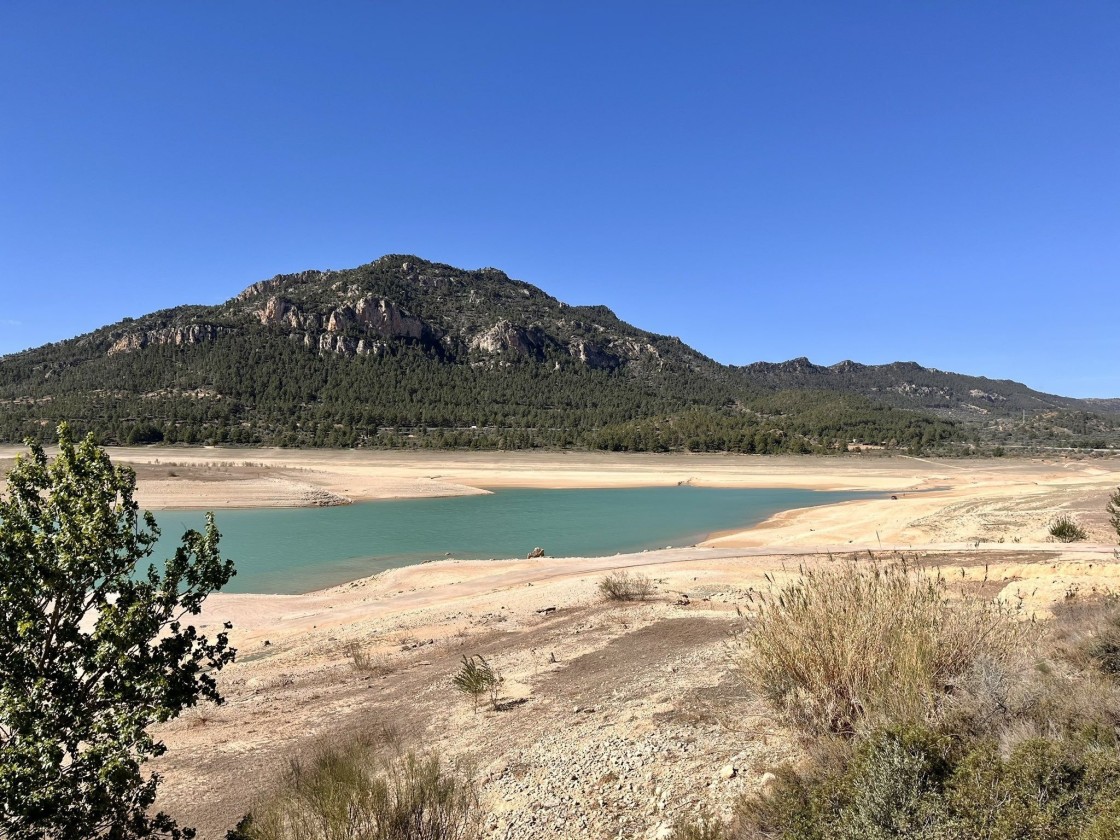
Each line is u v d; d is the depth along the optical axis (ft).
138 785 13.04
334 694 34.99
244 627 58.39
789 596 18.90
